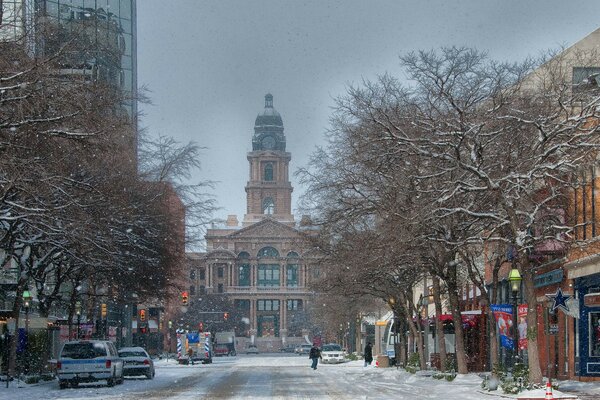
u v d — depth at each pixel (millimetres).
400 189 37188
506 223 33500
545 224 38250
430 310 83875
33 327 49688
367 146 36969
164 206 52125
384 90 38562
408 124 35062
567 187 37531
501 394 32531
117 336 87250
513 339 37000
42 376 47469
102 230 38781
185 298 85875
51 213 33406
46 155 31422
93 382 45969
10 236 37938
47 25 30156
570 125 31969
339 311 89125
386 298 62469
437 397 32969
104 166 39625
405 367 61562
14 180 28922
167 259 54469
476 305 63438
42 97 27922
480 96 36625
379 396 34125
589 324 39875
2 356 51812
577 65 44688
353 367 77812
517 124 33688
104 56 37500
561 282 42812
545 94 35875
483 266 62656
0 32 29797
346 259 48031
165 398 33875
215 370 71688
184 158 52312
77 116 29344
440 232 39250
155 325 113625
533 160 33469
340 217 43250
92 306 58344
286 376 56594
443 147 34750
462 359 44688
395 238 38438
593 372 39688
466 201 36812
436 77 35469
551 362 45281
